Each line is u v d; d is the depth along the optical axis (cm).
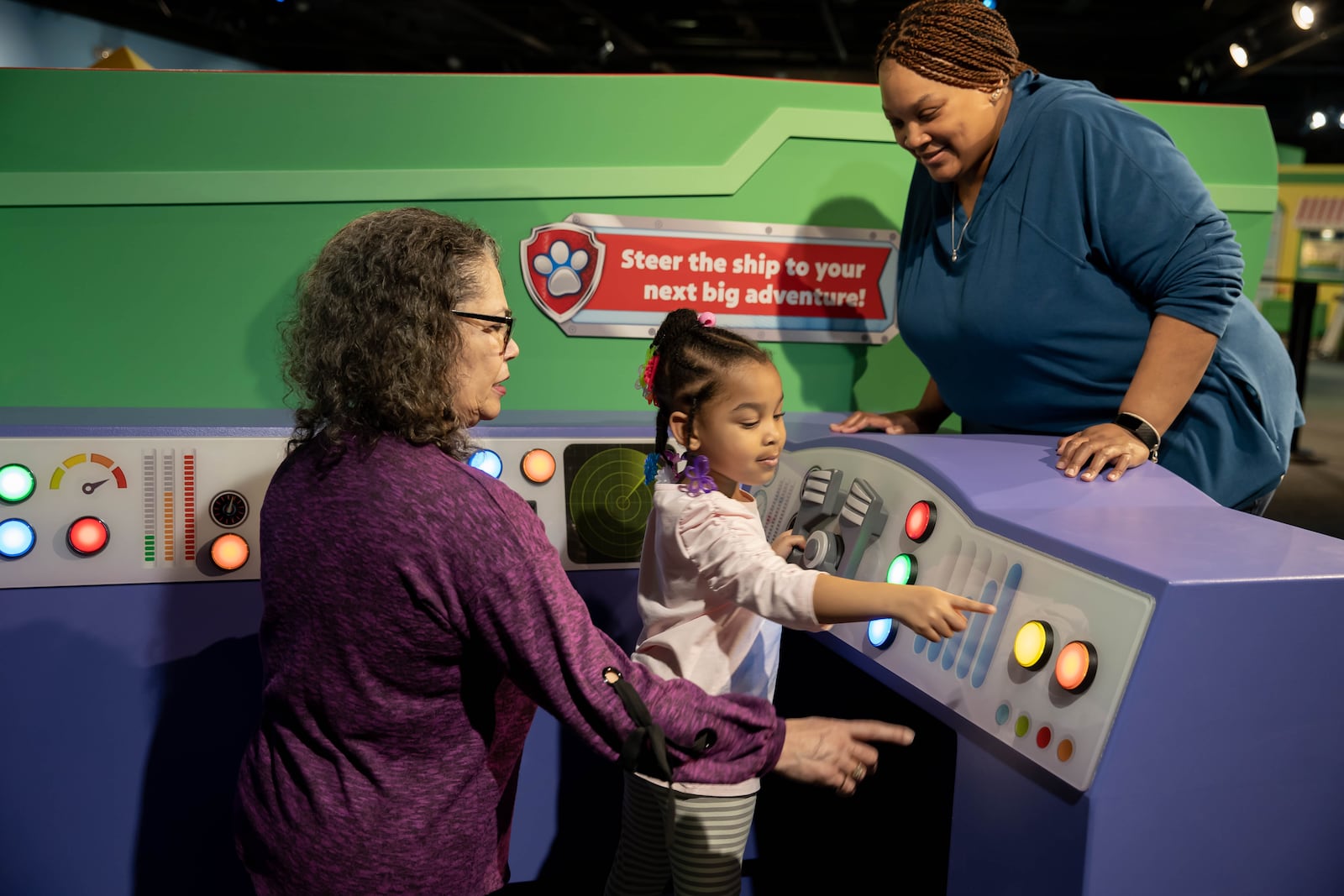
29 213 183
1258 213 210
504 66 1079
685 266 198
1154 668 89
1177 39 890
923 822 152
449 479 93
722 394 123
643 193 194
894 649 122
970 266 154
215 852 166
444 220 101
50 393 188
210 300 189
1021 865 99
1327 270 1283
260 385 192
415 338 94
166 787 164
